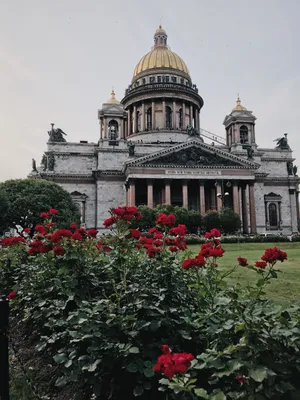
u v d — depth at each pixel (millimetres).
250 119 98500
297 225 97188
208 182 83188
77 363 6973
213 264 8828
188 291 8641
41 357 9430
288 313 6273
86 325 6680
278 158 99125
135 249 10625
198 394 4730
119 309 7199
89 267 9484
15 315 13453
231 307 6840
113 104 93875
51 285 10242
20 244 15938
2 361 5492
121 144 90438
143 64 113875
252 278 19234
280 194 97062
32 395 7609
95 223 86312
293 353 5602
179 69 111562
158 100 106312
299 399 5133
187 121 108375
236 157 82062
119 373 6855
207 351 5793
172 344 6879
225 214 69000
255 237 64625
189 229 70562
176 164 79375
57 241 9508
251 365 5082
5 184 65250
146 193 86812
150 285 8133
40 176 86750
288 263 27531
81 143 91625
